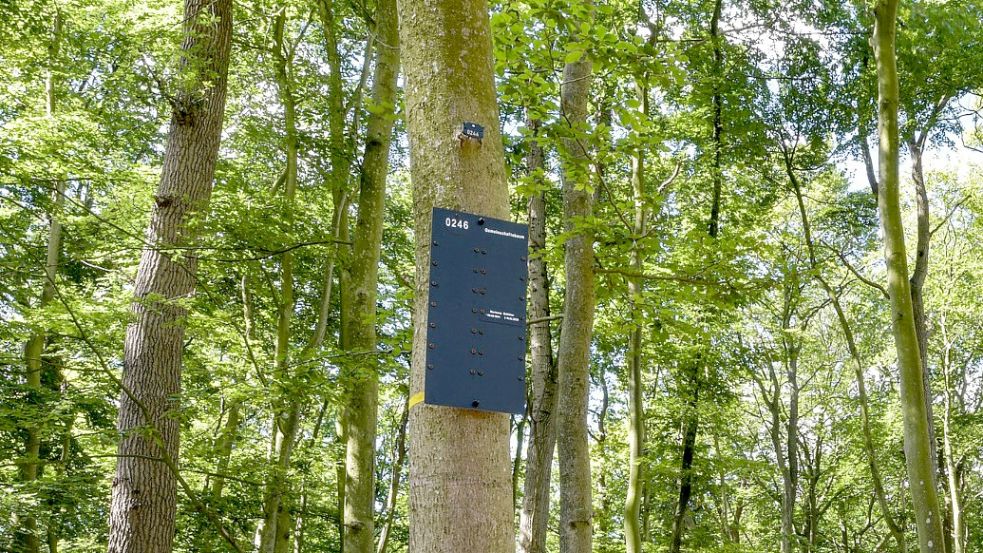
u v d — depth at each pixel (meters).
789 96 14.70
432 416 3.59
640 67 6.74
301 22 15.95
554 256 8.42
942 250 23.69
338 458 14.99
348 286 11.60
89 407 10.78
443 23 4.07
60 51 13.40
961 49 12.31
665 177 16.47
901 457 24.91
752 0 14.80
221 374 10.31
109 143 13.90
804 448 27.53
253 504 12.90
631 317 8.37
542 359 10.48
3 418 9.04
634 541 12.79
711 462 17.73
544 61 6.98
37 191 11.72
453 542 3.44
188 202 9.15
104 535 13.95
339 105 13.38
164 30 12.05
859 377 13.66
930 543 8.36
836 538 32.06
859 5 13.50
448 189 3.87
